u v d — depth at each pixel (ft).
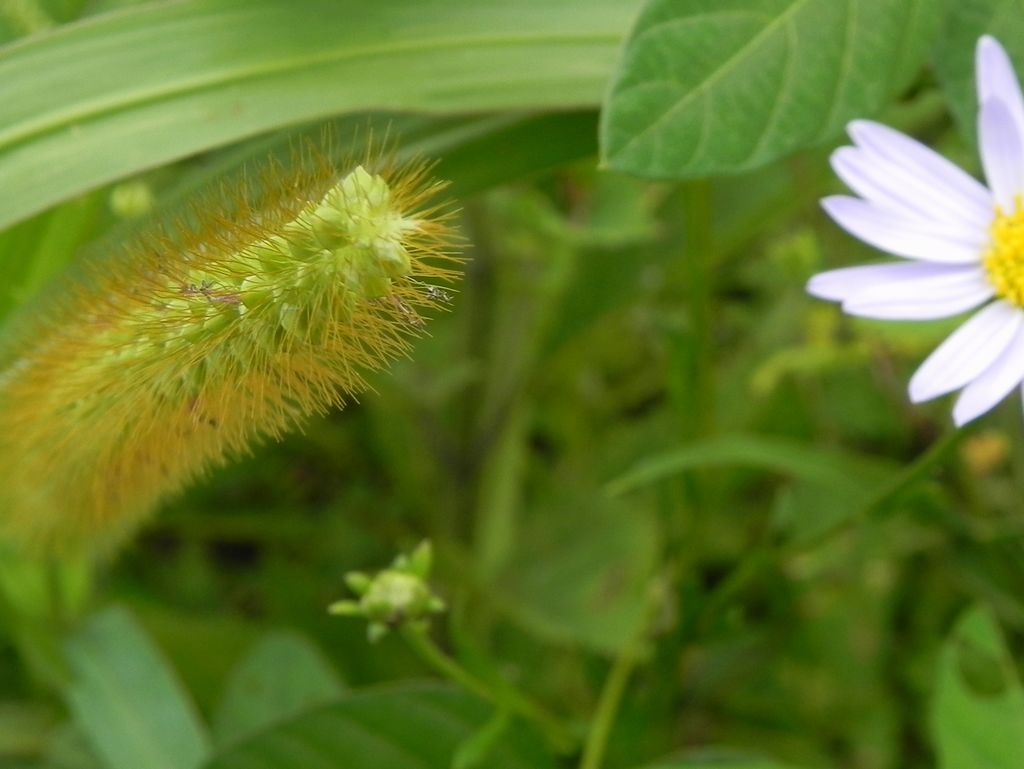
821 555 0.65
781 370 0.68
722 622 0.62
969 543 0.62
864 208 0.45
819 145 0.44
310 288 0.38
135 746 0.63
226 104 0.49
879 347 0.66
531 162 0.53
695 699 0.68
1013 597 0.61
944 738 0.51
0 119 0.49
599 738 0.57
